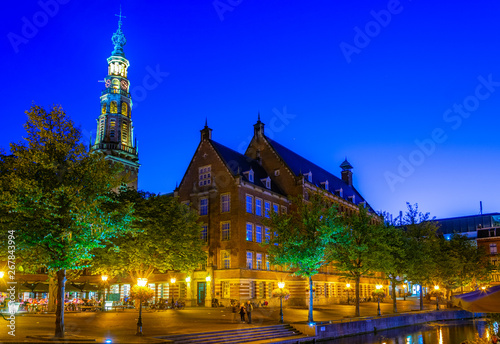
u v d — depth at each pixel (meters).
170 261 47.88
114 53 114.25
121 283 63.78
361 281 88.12
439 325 53.56
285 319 44.03
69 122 28.08
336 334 40.53
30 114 27.06
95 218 26.89
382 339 40.66
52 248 25.70
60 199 26.03
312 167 88.81
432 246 64.69
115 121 108.00
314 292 71.44
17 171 27.19
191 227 54.28
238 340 33.19
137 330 29.14
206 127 69.00
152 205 46.72
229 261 61.59
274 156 75.94
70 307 47.72
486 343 22.25
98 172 27.62
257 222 65.12
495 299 16.50
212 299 60.12
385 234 52.66
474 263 72.88
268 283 65.00
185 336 30.41
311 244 41.44
